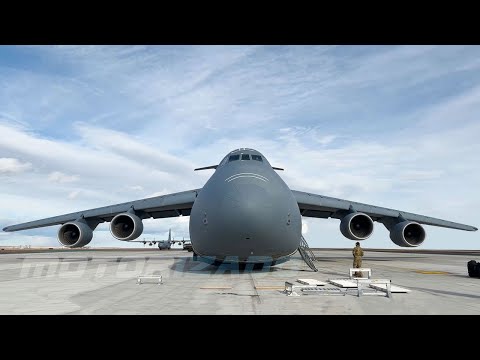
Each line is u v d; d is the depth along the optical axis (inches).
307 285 362.6
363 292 338.6
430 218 786.2
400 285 406.9
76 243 711.7
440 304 287.0
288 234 490.9
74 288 380.5
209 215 475.2
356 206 751.7
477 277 485.7
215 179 517.3
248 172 494.6
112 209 746.2
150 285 401.1
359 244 554.6
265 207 450.6
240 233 447.5
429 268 664.4
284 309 263.3
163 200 725.9
